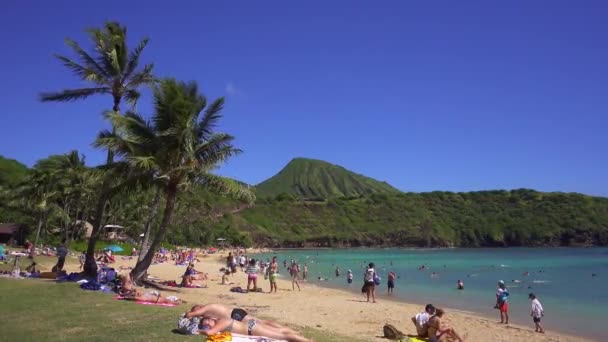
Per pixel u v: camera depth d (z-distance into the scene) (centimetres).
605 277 4784
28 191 5062
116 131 2255
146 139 2244
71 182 4944
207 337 996
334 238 15338
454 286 3934
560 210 17075
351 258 9225
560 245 15900
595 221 16212
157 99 2222
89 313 1333
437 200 18738
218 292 2623
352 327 1727
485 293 3403
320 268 6291
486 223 16850
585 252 12056
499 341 1714
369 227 16400
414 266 6788
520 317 2344
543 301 2986
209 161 2312
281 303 2336
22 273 2417
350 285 3853
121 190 2383
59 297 1622
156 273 3803
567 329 2039
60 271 2422
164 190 2359
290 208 16712
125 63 2642
